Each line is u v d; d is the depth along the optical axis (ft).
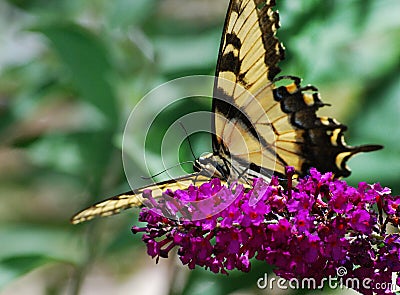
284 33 2.35
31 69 2.63
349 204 2.05
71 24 2.40
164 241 2.06
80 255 2.46
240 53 2.16
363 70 2.50
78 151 2.53
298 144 2.19
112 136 2.50
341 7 2.37
